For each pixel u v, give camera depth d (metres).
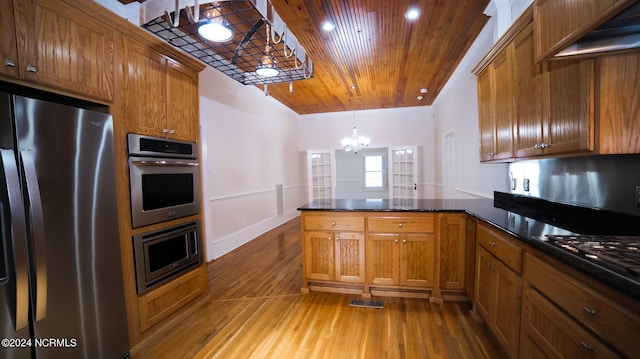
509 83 1.99
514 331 1.49
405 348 1.81
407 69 4.02
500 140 2.16
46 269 1.30
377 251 2.51
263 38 1.88
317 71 4.07
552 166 2.01
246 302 2.53
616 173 1.50
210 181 3.73
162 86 2.10
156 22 1.62
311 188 7.09
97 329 1.58
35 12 1.34
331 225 2.58
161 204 2.06
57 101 1.67
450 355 1.73
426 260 2.42
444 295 2.46
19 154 1.22
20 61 1.29
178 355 1.80
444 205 2.58
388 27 2.78
